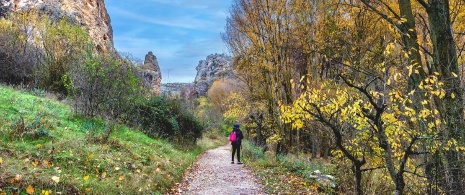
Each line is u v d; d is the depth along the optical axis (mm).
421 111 5605
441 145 5844
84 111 11398
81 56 12594
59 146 7086
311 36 13711
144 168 8016
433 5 6207
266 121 20188
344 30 11141
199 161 14711
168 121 15820
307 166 12422
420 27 9062
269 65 17094
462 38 8383
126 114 13109
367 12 10547
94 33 34906
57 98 15836
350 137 7934
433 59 6297
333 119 6848
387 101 6035
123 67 13391
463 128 5684
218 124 41688
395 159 7387
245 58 19250
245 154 17297
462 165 5684
